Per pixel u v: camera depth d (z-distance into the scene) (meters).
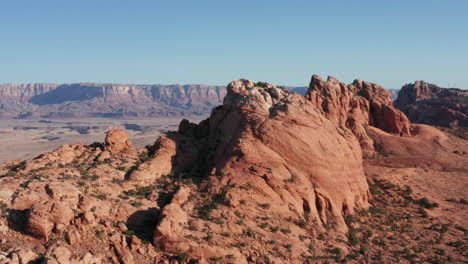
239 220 39.69
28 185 38.03
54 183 37.94
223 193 42.81
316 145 49.28
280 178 44.97
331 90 91.69
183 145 56.03
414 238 46.75
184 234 35.78
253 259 36.16
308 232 42.00
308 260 37.75
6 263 30.48
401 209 56.06
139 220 38.28
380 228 48.19
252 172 45.16
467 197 62.81
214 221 38.84
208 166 52.66
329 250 40.38
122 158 51.41
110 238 35.19
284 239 39.28
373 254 41.56
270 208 42.03
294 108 52.53
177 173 51.84
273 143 48.28
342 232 44.53
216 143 55.19
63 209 34.44
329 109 88.38
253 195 42.72
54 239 33.84
